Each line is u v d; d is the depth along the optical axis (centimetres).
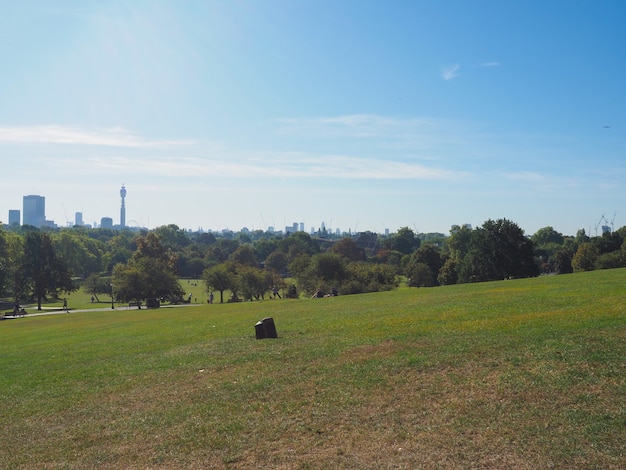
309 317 3059
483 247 8956
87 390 1722
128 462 1108
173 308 6544
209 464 1056
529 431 1053
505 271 8819
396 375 1481
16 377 2084
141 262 8875
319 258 9156
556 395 1213
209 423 1271
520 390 1262
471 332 1938
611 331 1694
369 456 1020
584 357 1434
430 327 2153
